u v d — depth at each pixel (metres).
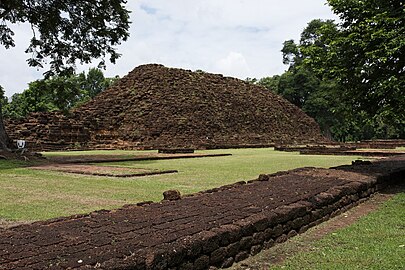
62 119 30.38
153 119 34.25
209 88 42.62
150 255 2.82
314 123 49.41
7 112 42.62
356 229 4.95
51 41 17.44
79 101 52.41
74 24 17.08
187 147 30.64
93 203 6.44
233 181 9.36
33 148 26.66
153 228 3.54
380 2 8.00
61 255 2.78
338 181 6.73
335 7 8.34
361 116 9.31
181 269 3.07
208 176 10.46
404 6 7.54
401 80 7.47
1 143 16.05
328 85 9.95
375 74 8.20
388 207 6.34
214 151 26.45
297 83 52.06
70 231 3.43
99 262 2.65
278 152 24.62
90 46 17.75
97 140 31.52
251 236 3.98
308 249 4.21
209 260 3.39
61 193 7.50
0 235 3.32
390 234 4.68
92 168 12.39
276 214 4.37
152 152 24.86
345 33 8.39
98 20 16.80
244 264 3.73
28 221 5.12
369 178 7.39
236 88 46.47
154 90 37.81
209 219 3.93
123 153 23.33
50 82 18.47
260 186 6.10
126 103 36.34
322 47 9.28
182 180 9.58
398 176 8.98
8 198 6.89
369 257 3.86
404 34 7.26
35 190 7.88
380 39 7.67
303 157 18.73
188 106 37.03
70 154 21.83
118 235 3.30
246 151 26.38
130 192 7.65
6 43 17.64
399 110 8.29
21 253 2.82
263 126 42.25
